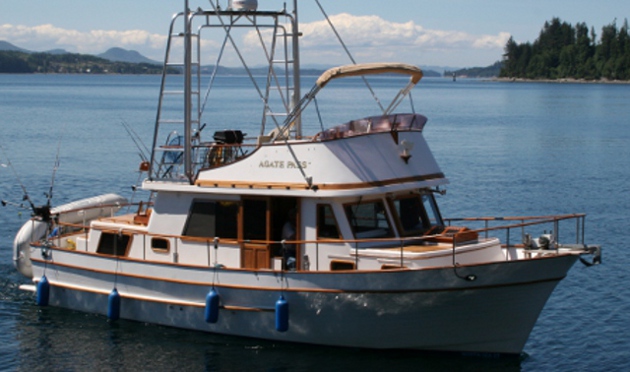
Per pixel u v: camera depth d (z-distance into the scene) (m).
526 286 18.22
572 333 21.67
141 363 19.22
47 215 23.34
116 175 46.84
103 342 20.33
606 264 28.11
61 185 43.41
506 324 18.70
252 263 19.61
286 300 18.97
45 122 83.31
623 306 23.80
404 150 19.12
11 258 28.50
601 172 51.22
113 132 71.81
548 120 100.00
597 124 93.56
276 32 21.94
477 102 151.12
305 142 18.89
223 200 19.95
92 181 44.75
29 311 22.58
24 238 23.38
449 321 18.56
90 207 24.44
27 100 134.25
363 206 19.12
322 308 18.86
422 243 19.34
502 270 17.92
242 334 19.86
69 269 21.92
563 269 18.38
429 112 115.06
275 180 19.23
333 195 18.48
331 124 73.56
